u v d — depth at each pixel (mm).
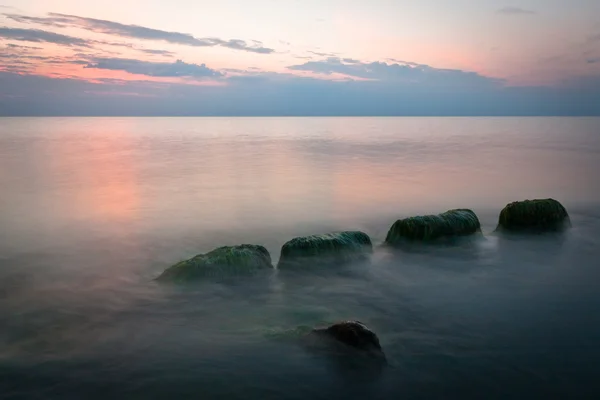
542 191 16578
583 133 62344
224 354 5246
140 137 55688
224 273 7512
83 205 14742
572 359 5117
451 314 6363
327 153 32969
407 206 14344
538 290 7246
